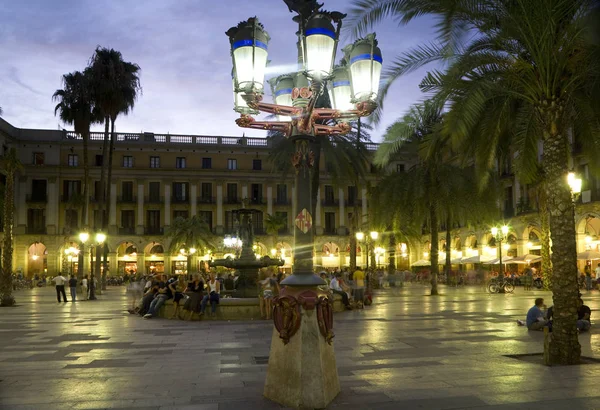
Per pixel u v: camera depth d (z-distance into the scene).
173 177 63.12
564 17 8.66
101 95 35.47
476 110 9.55
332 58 6.11
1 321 16.66
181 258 62.78
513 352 9.77
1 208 32.34
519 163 14.36
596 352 9.66
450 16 8.72
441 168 27.48
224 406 6.15
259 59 6.43
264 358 9.42
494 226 32.16
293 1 6.10
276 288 16.02
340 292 19.44
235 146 64.81
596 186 33.50
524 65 9.09
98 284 34.59
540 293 29.06
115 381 7.56
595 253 32.66
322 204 65.81
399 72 10.18
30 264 60.03
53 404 6.32
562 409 5.86
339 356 9.45
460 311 18.50
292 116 6.73
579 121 12.50
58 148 60.41
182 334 12.88
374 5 8.84
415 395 6.54
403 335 12.28
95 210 60.84
